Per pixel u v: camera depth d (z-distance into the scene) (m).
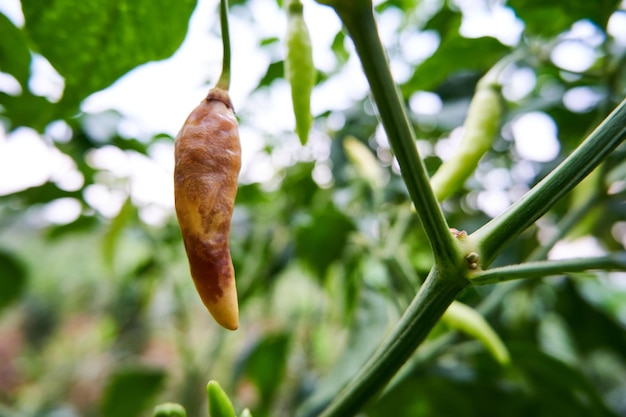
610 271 0.09
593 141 0.09
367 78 0.08
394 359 0.10
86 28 0.10
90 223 0.30
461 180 0.14
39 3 0.10
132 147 0.24
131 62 0.11
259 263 0.27
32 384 0.63
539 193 0.09
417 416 0.23
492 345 0.16
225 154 0.08
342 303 0.27
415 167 0.08
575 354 0.32
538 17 0.19
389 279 0.19
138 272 0.32
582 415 0.20
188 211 0.08
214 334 0.32
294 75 0.11
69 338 0.70
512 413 0.22
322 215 0.22
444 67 0.22
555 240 0.19
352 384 0.10
